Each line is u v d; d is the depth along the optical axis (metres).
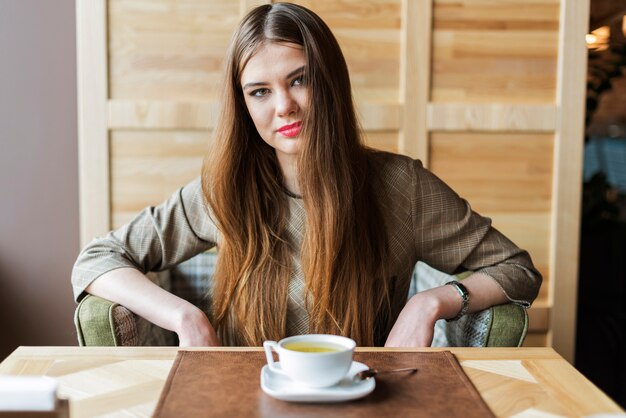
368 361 0.96
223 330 1.35
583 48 2.09
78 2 1.99
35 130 2.18
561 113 2.10
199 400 0.81
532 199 2.12
